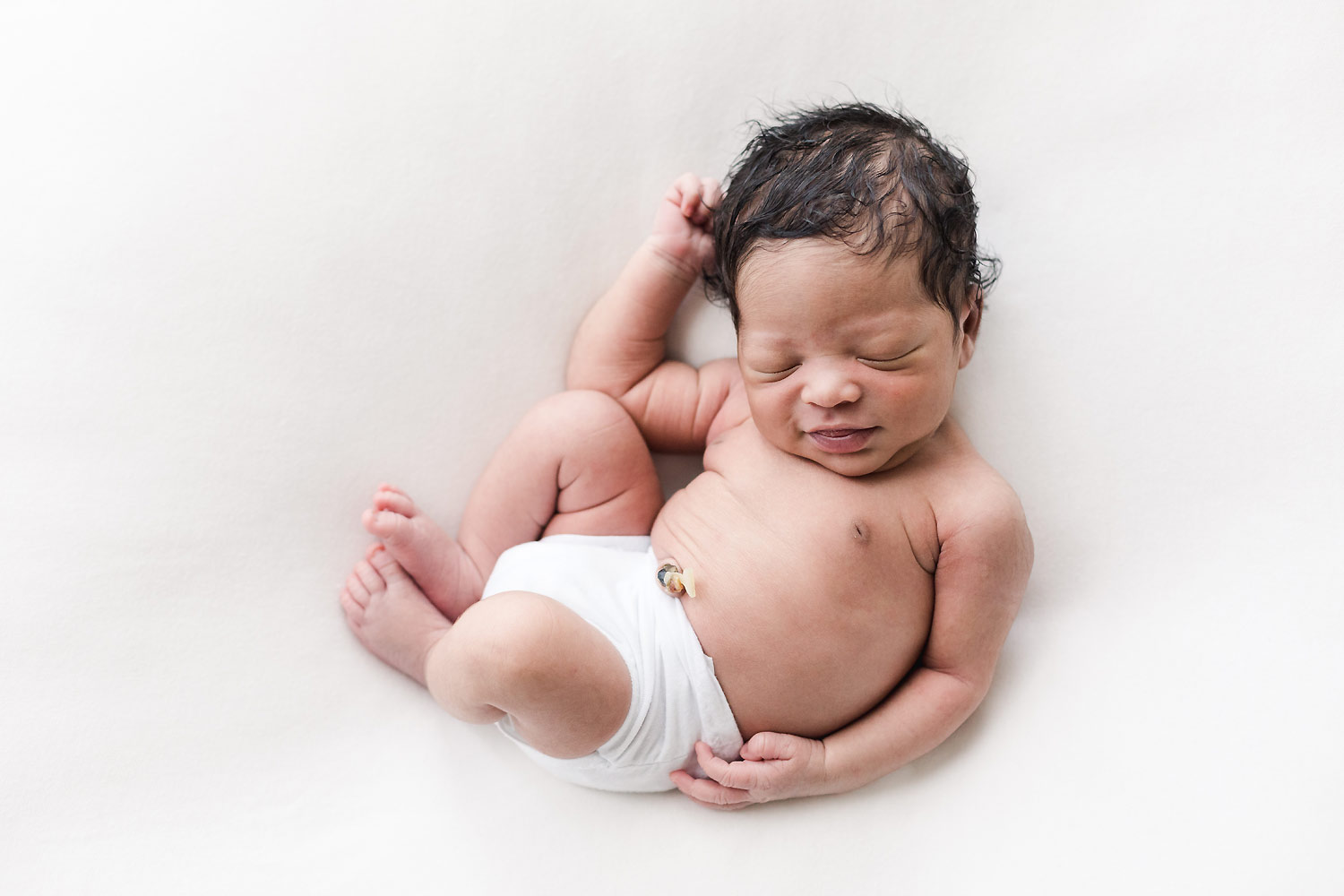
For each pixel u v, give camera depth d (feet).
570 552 3.89
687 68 4.09
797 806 3.83
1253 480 3.87
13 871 3.50
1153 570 3.95
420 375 4.17
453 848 3.75
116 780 3.64
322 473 4.07
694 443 4.33
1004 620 3.73
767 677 3.66
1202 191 3.92
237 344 3.92
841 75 4.11
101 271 3.78
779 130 3.71
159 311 3.83
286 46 3.93
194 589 3.85
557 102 4.08
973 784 3.76
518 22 4.02
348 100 3.97
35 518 3.67
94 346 3.77
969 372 4.13
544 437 4.05
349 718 4.00
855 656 3.65
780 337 3.36
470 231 4.11
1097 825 3.54
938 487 3.69
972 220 3.55
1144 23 3.93
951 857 3.64
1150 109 3.94
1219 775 3.51
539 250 4.18
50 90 3.84
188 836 3.66
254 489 3.95
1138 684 3.77
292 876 3.63
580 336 4.27
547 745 3.54
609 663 3.51
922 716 3.72
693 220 4.05
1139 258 3.98
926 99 4.10
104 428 3.76
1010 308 4.09
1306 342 3.82
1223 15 3.88
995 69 4.05
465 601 4.17
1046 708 3.84
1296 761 3.44
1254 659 3.66
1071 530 4.06
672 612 3.73
